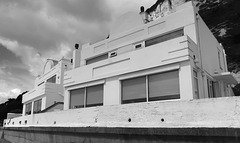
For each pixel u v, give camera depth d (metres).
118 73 9.88
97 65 11.12
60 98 18.83
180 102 6.20
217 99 5.49
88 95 11.55
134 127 6.89
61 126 10.35
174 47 8.15
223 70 15.05
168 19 10.45
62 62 21.23
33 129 12.98
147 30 11.14
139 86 9.15
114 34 13.26
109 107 8.24
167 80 8.28
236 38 39.84
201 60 9.43
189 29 9.61
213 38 13.14
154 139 6.30
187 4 10.10
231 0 46.19
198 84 8.82
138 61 9.23
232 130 4.88
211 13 49.41
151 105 6.89
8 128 18.89
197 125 5.69
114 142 7.45
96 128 8.14
